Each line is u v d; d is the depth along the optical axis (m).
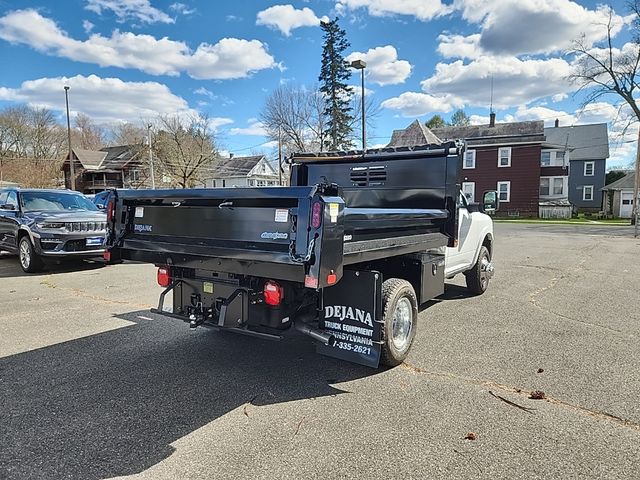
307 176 6.32
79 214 9.14
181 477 2.42
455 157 5.08
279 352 4.42
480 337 4.83
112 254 4.43
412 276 4.57
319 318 3.85
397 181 5.51
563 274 8.98
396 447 2.70
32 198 9.79
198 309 3.94
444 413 3.13
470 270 6.81
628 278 8.53
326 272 2.95
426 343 4.63
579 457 2.59
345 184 5.99
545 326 5.24
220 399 3.37
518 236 19.38
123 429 2.93
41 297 6.77
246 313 3.62
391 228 3.87
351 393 3.47
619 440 2.77
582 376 3.77
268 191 3.14
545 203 37.81
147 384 3.64
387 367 3.97
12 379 3.73
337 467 2.50
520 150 36.84
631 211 40.53
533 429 2.90
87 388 3.56
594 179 46.19
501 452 2.64
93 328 5.18
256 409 3.21
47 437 2.83
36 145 52.91
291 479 2.39
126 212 4.38
